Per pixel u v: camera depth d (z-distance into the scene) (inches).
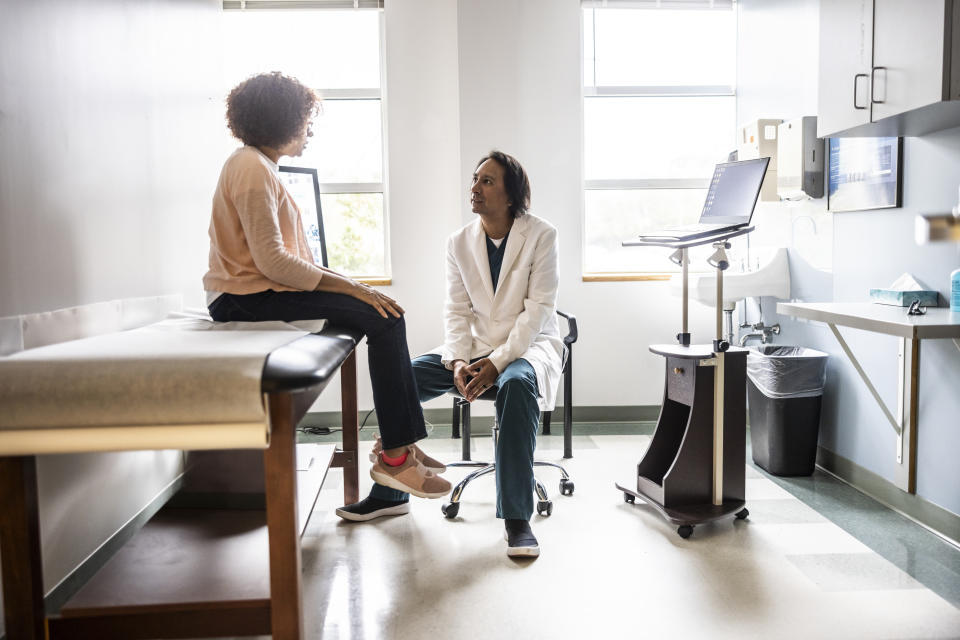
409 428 87.3
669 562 84.7
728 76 163.0
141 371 47.8
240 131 81.0
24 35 65.6
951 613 71.6
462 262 108.1
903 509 101.3
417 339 158.9
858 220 111.1
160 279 101.0
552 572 82.2
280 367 48.8
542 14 151.4
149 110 97.8
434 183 156.8
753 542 90.7
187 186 113.9
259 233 74.4
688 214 164.2
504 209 104.5
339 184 161.5
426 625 70.4
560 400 160.9
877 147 104.8
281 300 78.7
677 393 101.3
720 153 163.8
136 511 92.0
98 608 53.5
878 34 83.7
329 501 108.9
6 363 48.9
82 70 77.7
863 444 111.6
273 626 53.0
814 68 123.6
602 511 102.6
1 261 60.8
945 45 71.7
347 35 159.9
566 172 154.1
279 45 159.6
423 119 155.9
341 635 68.7
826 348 122.7
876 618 70.8
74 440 48.3
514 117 152.3
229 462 77.8
